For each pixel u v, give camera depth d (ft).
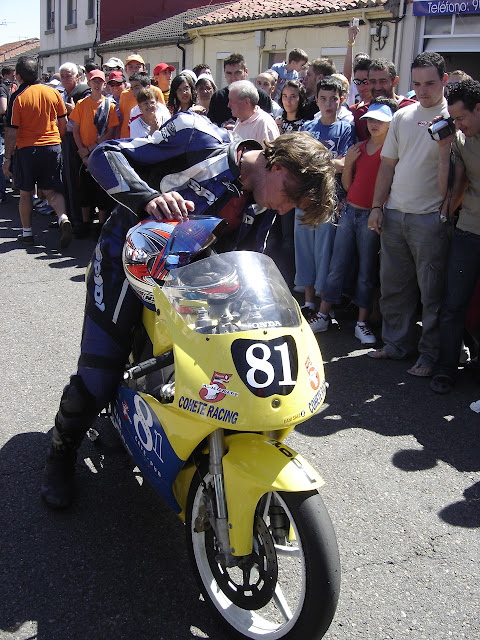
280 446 7.63
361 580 9.08
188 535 8.32
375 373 15.83
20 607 8.32
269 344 7.29
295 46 51.03
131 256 8.63
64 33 91.97
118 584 8.79
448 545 9.88
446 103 15.05
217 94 24.35
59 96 26.40
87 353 9.41
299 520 7.06
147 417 8.31
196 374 7.34
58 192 26.05
